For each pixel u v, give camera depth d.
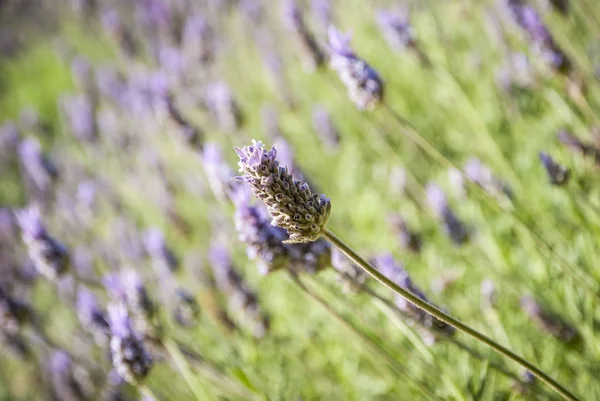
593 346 0.51
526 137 0.63
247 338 0.59
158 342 0.55
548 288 0.54
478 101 0.68
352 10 0.89
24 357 0.74
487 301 0.53
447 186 0.63
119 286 0.54
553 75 0.55
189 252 0.71
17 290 0.83
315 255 0.49
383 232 0.64
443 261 0.60
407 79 0.74
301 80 0.86
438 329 0.49
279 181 0.42
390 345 0.54
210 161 0.51
